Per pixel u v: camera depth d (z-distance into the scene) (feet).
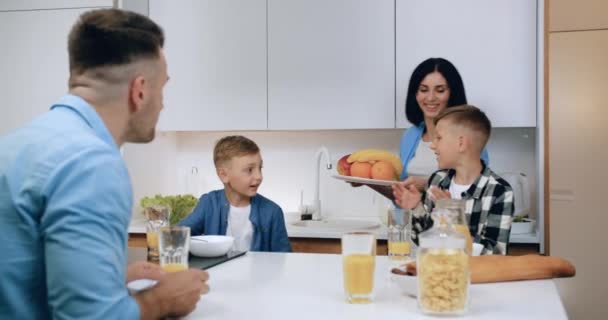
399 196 8.11
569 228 10.28
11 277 2.99
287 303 3.68
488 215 6.53
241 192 6.89
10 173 2.99
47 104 10.13
